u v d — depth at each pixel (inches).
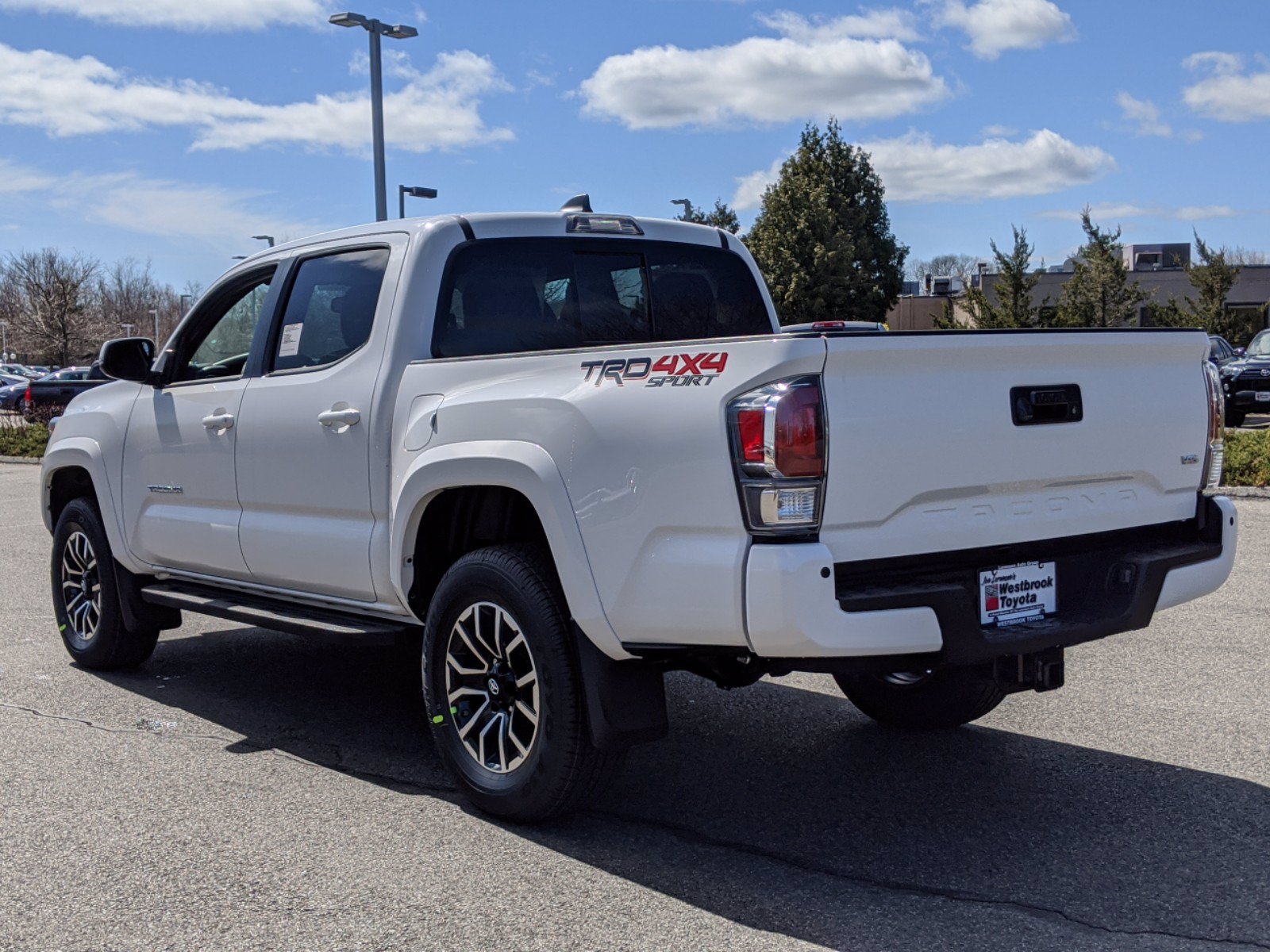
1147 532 162.1
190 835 156.6
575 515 145.4
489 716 162.9
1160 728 197.3
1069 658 242.2
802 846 151.7
